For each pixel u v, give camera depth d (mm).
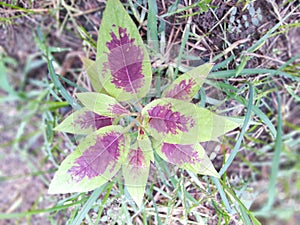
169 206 174
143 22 183
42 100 212
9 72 216
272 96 197
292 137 205
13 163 226
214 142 174
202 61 171
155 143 153
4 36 202
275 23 180
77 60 201
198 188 179
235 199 173
